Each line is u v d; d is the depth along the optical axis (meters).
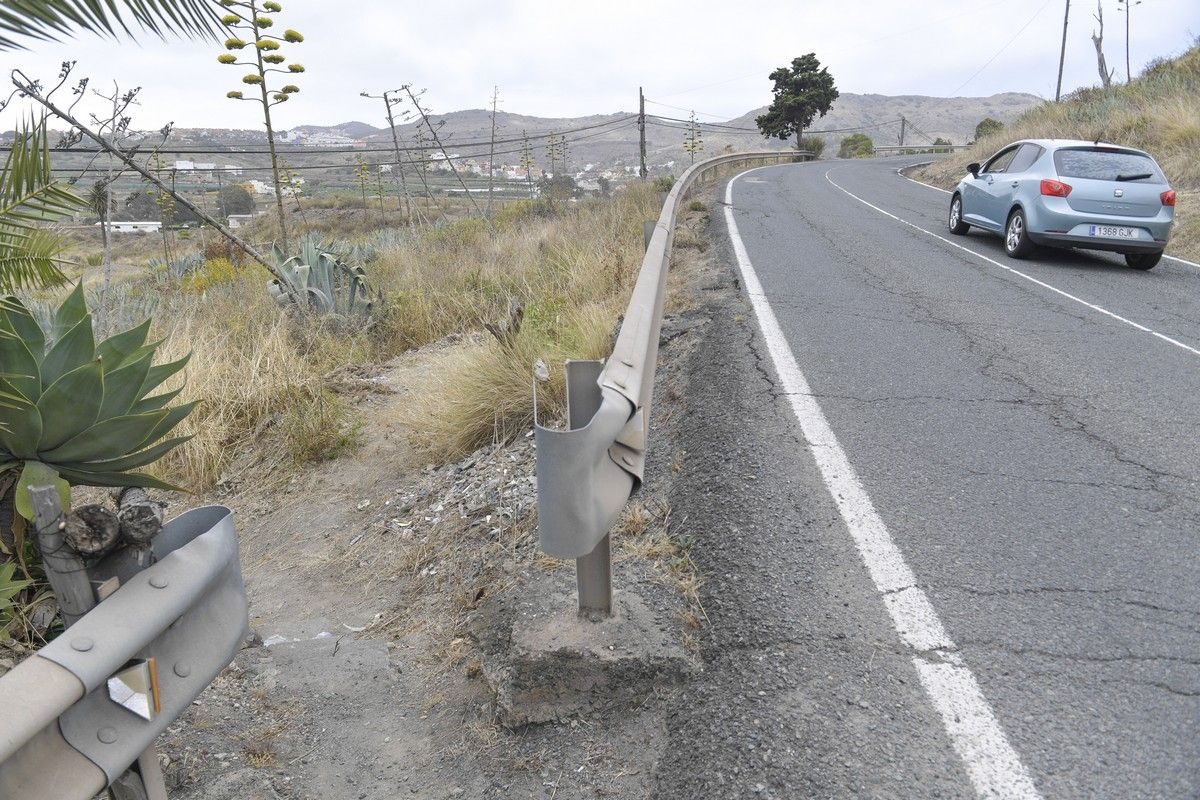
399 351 8.92
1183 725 2.30
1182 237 12.26
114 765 1.53
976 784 2.12
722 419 4.62
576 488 2.24
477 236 15.67
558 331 6.11
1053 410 4.98
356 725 3.06
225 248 17.64
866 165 36.12
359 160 28.38
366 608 4.02
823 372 5.61
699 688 2.59
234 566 1.92
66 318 3.42
